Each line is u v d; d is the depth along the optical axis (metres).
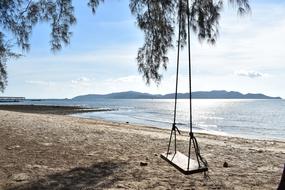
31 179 7.56
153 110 105.00
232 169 9.22
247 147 16.06
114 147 12.59
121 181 7.56
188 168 6.83
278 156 11.97
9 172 8.12
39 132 16.41
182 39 10.06
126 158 10.36
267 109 119.75
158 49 11.14
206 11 9.41
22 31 10.23
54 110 80.88
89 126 22.84
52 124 22.14
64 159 9.92
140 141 15.05
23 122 22.67
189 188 7.12
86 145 12.78
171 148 13.06
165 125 45.31
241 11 8.27
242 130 44.75
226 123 57.31
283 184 4.78
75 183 7.32
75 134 16.34
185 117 72.12
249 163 10.28
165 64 11.43
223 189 7.12
